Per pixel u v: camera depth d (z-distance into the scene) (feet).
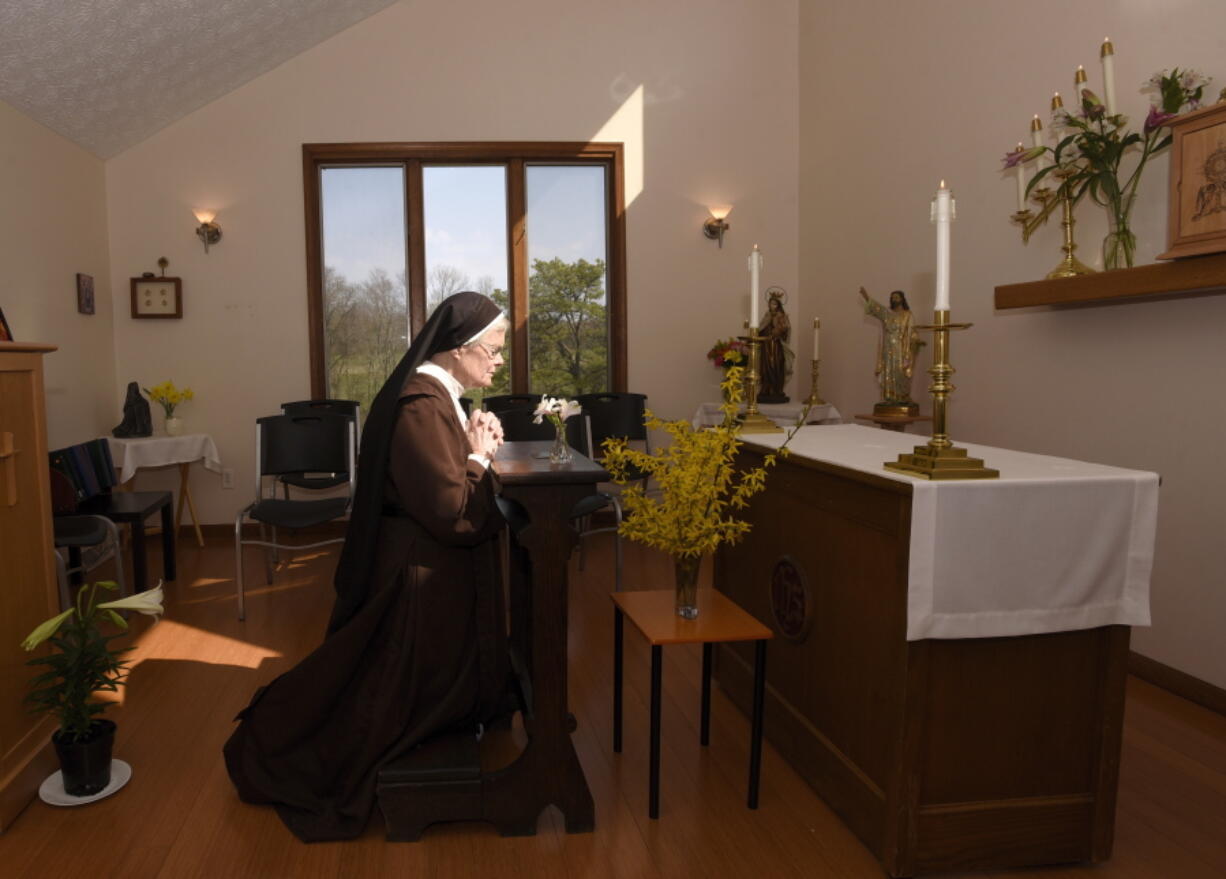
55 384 15.37
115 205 17.75
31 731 7.50
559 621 6.79
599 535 18.24
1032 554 6.01
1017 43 11.99
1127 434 10.19
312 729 7.14
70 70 13.92
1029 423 11.85
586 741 8.57
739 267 19.21
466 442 7.06
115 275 17.85
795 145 19.24
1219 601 9.13
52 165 15.43
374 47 18.10
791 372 18.43
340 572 7.20
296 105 18.02
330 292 18.67
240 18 15.21
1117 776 6.37
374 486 6.80
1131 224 9.98
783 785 7.70
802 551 7.79
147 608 7.29
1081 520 6.07
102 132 16.55
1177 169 8.38
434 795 6.78
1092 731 6.41
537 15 18.40
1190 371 9.33
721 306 19.20
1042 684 6.30
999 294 10.87
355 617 6.91
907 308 13.88
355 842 6.78
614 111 18.69
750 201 19.17
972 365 13.09
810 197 18.71
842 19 17.03
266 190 18.07
